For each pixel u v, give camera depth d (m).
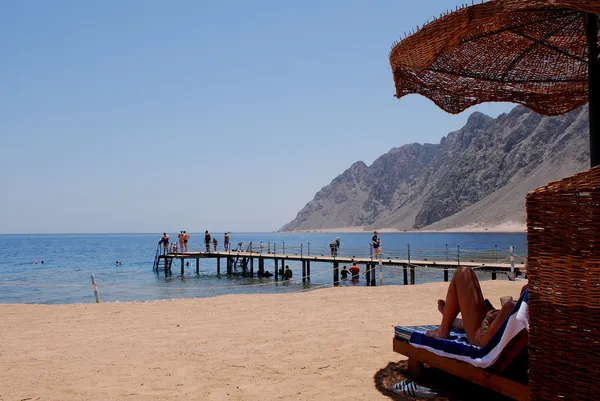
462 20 3.55
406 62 4.21
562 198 2.96
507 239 116.50
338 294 12.02
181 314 9.17
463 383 4.61
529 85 5.68
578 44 5.15
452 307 4.29
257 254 35.56
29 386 4.77
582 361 2.83
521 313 3.44
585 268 2.82
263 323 8.08
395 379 4.84
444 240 123.94
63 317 9.05
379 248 26.12
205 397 4.39
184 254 34.97
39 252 78.62
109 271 38.72
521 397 3.39
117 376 5.08
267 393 4.48
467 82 5.50
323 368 5.27
